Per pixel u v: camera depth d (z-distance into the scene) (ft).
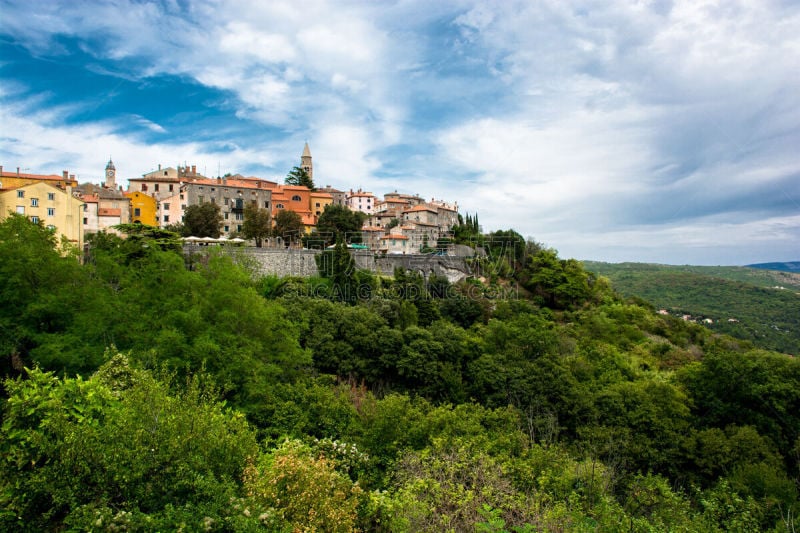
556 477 61.87
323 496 41.06
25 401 39.83
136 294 95.61
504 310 218.18
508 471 61.77
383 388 142.20
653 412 112.47
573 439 115.44
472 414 92.22
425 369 140.77
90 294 90.94
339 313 155.43
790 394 112.16
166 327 86.53
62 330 86.79
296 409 80.02
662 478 85.76
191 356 83.20
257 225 268.41
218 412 50.80
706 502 64.28
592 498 57.88
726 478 91.20
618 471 85.05
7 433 39.19
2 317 80.84
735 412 118.01
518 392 128.98
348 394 101.45
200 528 32.42
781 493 82.74
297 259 217.77
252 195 322.14
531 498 52.65
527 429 107.86
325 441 69.56
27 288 85.46
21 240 90.17
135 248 161.99
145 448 34.88
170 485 35.37
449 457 61.77
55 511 33.91
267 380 91.91
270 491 39.06
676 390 124.36
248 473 41.16
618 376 147.02
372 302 184.44
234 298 97.35
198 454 38.04
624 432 106.63
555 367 135.95
